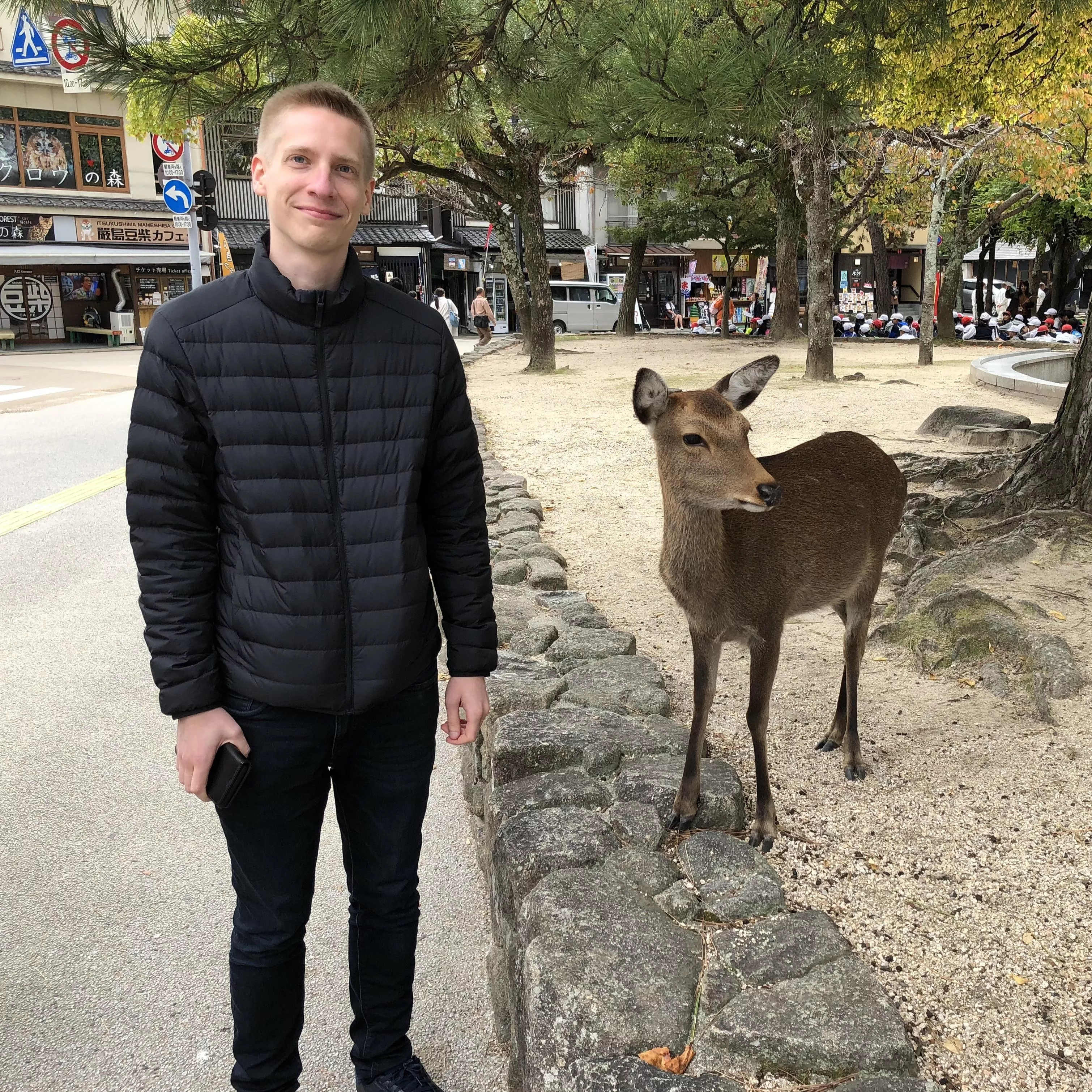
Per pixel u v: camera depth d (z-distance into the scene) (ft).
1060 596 15.85
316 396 6.22
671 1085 6.13
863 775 11.29
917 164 69.72
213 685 6.26
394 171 57.62
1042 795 10.64
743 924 7.84
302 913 7.02
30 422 44.19
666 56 17.03
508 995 8.32
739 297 130.82
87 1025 8.77
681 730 11.19
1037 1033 7.37
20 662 16.99
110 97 19.39
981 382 49.98
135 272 106.01
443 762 13.76
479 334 93.45
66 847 11.50
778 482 10.27
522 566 18.66
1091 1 21.21
